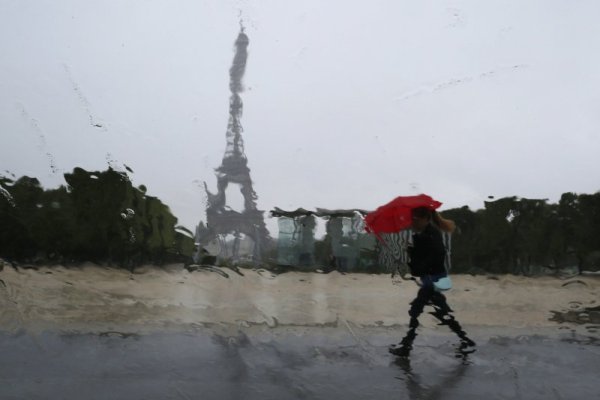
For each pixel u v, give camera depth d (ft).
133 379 15.12
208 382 14.99
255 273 31.09
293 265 31.89
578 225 31.55
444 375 15.93
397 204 19.04
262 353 18.04
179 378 15.29
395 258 30.73
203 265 31.58
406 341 18.74
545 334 21.09
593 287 28.60
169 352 18.02
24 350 17.93
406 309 24.81
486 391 14.56
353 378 15.52
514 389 14.74
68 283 27.91
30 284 27.58
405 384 15.05
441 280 18.80
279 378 15.44
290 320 22.88
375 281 30.01
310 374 15.87
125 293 26.68
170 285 28.68
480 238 31.65
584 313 24.44
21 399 13.37
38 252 30.48
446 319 19.34
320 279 30.22
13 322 21.66
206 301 25.62
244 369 16.25
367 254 31.50
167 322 22.33
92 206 31.63
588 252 30.86
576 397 14.23
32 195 31.04
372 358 17.57
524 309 24.57
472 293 27.58
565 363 17.26
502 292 27.43
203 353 17.98
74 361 16.76
